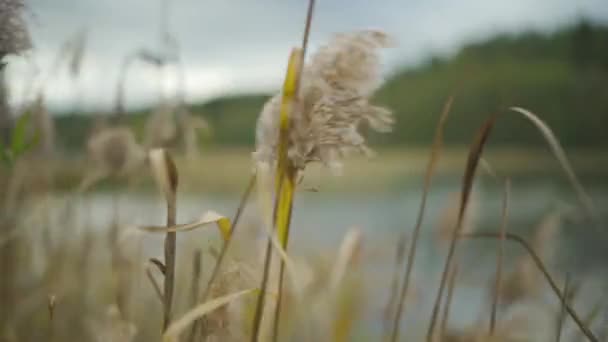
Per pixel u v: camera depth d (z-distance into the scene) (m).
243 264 1.02
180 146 1.86
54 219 1.79
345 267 1.49
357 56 0.90
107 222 1.80
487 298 1.67
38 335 1.62
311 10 0.91
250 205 1.50
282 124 0.92
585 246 2.19
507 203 1.17
